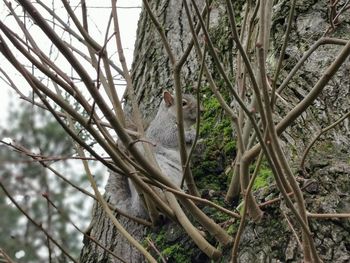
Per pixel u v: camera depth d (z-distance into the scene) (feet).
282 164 8.23
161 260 11.02
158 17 15.60
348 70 11.37
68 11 9.64
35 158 9.30
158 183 9.50
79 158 9.39
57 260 11.45
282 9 12.61
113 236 12.76
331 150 10.44
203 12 9.52
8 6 9.55
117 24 10.65
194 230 9.95
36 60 8.43
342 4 12.32
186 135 14.58
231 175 11.44
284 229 9.50
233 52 13.21
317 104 11.14
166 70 14.87
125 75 10.64
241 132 9.92
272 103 8.70
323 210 9.48
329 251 9.12
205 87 13.42
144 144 10.25
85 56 11.02
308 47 11.91
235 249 8.70
